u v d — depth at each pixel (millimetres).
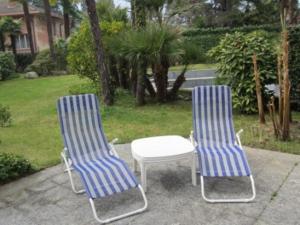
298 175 4012
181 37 8328
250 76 6836
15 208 3514
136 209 3381
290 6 9266
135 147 3930
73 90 9930
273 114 5246
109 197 3646
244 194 3588
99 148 4039
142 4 8906
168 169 4344
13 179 4215
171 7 9562
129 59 7840
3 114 5648
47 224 3193
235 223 3064
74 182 4094
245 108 7051
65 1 22562
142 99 8336
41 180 4180
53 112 8195
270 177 3977
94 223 3184
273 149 4910
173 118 7086
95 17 7867
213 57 7832
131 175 3533
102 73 8172
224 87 4262
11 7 27734
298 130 5695
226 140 4133
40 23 28188
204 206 3387
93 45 8523
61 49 19141
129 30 8492
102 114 7379
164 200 3541
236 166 3613
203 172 3566
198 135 4172
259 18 22375
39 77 17562
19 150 5367
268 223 3047
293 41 6613
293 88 6883
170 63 8305
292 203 3375
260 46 6871
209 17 22828
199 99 4250
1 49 21906
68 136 3938
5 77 17219
